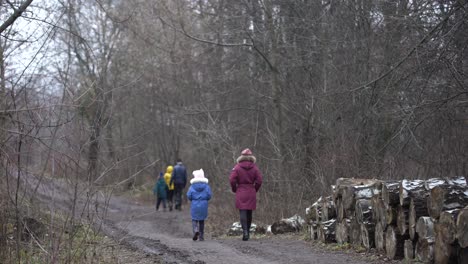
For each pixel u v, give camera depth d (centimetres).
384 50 1641
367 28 1780
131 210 2484
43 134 838
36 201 909
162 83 3334
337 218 1163
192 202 1384
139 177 3466
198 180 1393
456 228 752
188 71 3014
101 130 868
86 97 926
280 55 2138
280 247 1185
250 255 1087
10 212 870
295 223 1478
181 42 2756
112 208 2578
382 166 1572
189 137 3044
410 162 1612
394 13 1464
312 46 2023
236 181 1359
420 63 1294
